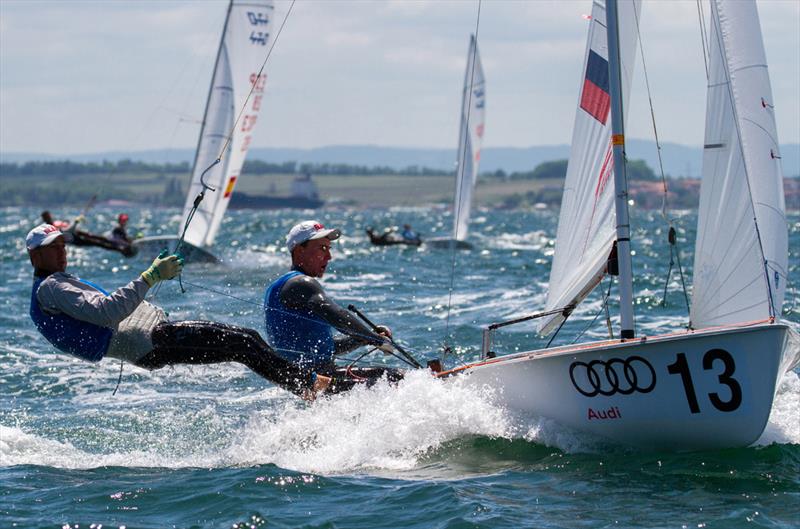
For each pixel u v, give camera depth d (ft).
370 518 57.11
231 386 98.78
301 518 57.21
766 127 68.13
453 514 57.16
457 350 115.75
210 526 56.18
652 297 159.74
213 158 268.62
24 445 75.51
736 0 69.26
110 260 284.20
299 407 84.17
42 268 71.72
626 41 76.89
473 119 345.92
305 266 79.97
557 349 73.92
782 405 76.95
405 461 69.15
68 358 115.14
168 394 95.45
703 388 64.64
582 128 80.89
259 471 66.33
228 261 252.42
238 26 264.52
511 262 274.16
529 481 63.36
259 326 115.85
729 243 68.90
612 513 56.75
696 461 65.51
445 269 247.09
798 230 386.73
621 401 67.41
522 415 71.97
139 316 73.77
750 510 56.29
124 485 64.13
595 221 79.46
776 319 65.67
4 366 110.63
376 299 170.81
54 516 57.98
